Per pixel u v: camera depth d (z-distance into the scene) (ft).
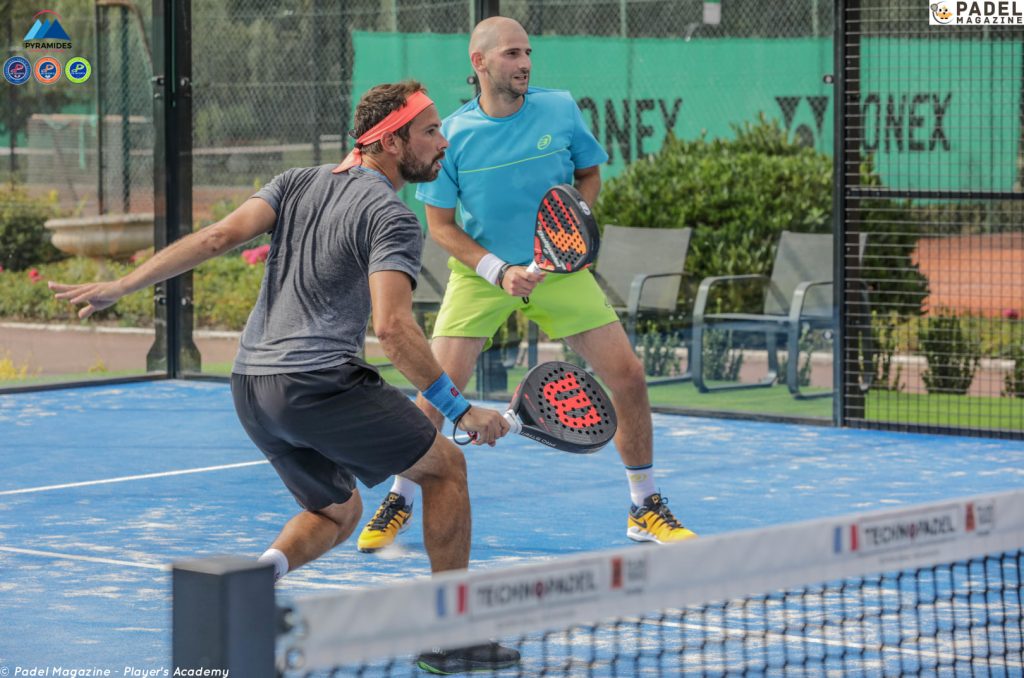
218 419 63.82
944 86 67.72
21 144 72.84
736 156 66.23
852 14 60.59
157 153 74.13
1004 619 26.53
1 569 36.78
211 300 75.97
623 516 43.57
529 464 52.75
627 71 67.97
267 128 73.00
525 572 16.21
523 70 38.50
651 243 67.77
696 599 17.71
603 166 68.74
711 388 66.23
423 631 15.51
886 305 67.56
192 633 14.87
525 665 27.96
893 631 30.27
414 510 44.55
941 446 56.75
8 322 73.36
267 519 43.34
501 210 39.42
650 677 27.07
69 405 67.77
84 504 45.50
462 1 67.97
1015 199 57.93
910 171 68.33
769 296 65.41
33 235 73.56
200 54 73.67
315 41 71.77
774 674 27.27
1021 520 20.94
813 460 53.52
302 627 14.89
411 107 28.73
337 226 27.73
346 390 27.48
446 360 40.19
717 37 66.33
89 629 31.07
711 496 46.60
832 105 64.08
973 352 68.69
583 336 39.34
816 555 18.71
